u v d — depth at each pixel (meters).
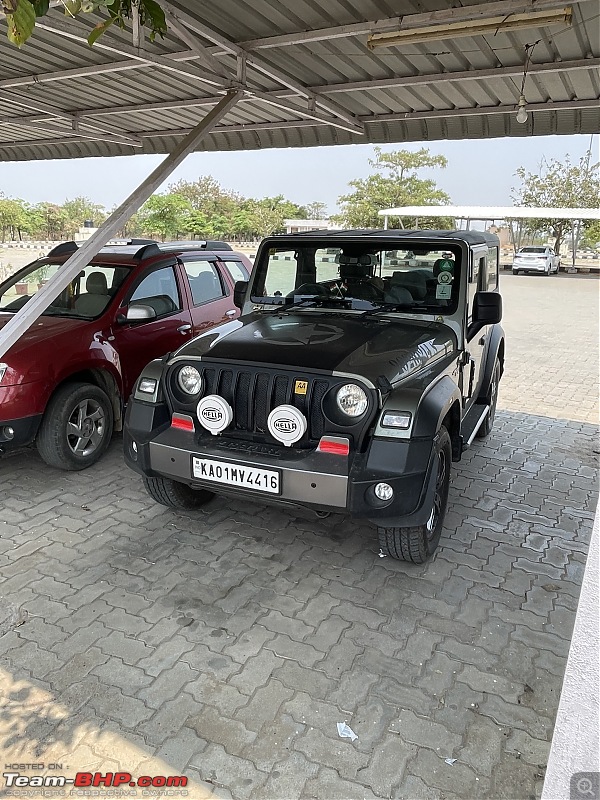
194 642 2.99
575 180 39.25
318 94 6.05
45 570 3.58
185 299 6.14
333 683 2.74
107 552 3.79
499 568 3.73
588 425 6.79
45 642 2.96
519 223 41.94
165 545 3.89
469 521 4.34
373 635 3.08
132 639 3.00
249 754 2.38
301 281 4.54
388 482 3.03
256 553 3.82
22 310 3.73
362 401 3.13
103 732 2.46
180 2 4.15
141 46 4.51
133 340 5.39
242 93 5.14
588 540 4.11
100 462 5.18
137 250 6.12
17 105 7.00
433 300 4.17
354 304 4.36
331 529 4.15
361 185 43.22
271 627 3.12
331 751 2.39
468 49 4.73
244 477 3.27
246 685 2.72
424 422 3.12
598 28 4.20
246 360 3.38
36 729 2.47
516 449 5.89
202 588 3.44
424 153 42.19
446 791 2.24
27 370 4.39
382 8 4.14
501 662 2.91
